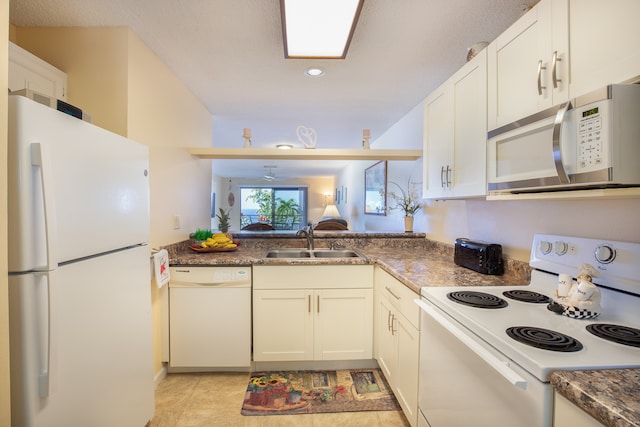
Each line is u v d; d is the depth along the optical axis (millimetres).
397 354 1677
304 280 2061
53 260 843
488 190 1242
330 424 1606
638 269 963
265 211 9141
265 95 2568
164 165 2062
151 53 1876
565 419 651
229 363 2037
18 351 810
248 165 6402
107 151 1133
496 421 840
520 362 754
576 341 811
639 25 727
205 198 3008
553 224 1350
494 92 1288
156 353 1955
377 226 4039
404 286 1568
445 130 1731
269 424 1602
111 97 1643
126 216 1260
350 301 2092
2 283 778
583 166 807
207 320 2025
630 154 750
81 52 1649
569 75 919
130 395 1290
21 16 1557
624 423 517
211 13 1516
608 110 743
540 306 1121
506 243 1658
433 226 2516
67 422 941
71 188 949
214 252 2363
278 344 2066
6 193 784
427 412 1281
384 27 1610
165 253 1898
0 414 767
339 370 2133
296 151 2494
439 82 2299
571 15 911
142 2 1443
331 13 1380
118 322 1207
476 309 1081
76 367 978
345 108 2893
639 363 714
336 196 8328
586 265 1051
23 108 799
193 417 1646
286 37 1575
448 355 1105
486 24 1587
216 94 2553
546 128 939
